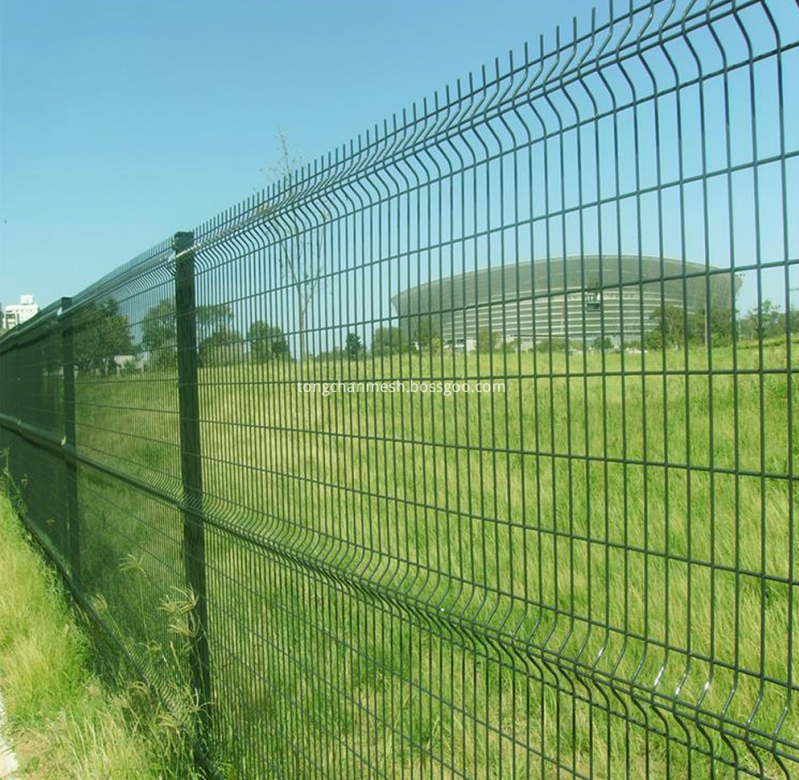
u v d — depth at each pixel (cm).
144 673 584
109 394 708
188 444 517
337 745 381
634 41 199
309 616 365
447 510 268
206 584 498
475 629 257
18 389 1307
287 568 384
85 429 801
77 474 827
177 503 521
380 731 398
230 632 460
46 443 1012
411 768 294
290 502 385
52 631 709
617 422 706
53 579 893
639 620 505
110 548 702
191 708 488
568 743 412
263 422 414
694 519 644
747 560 570
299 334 370
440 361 266
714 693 443
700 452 756
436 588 276
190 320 515
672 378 774
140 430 619
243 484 442
